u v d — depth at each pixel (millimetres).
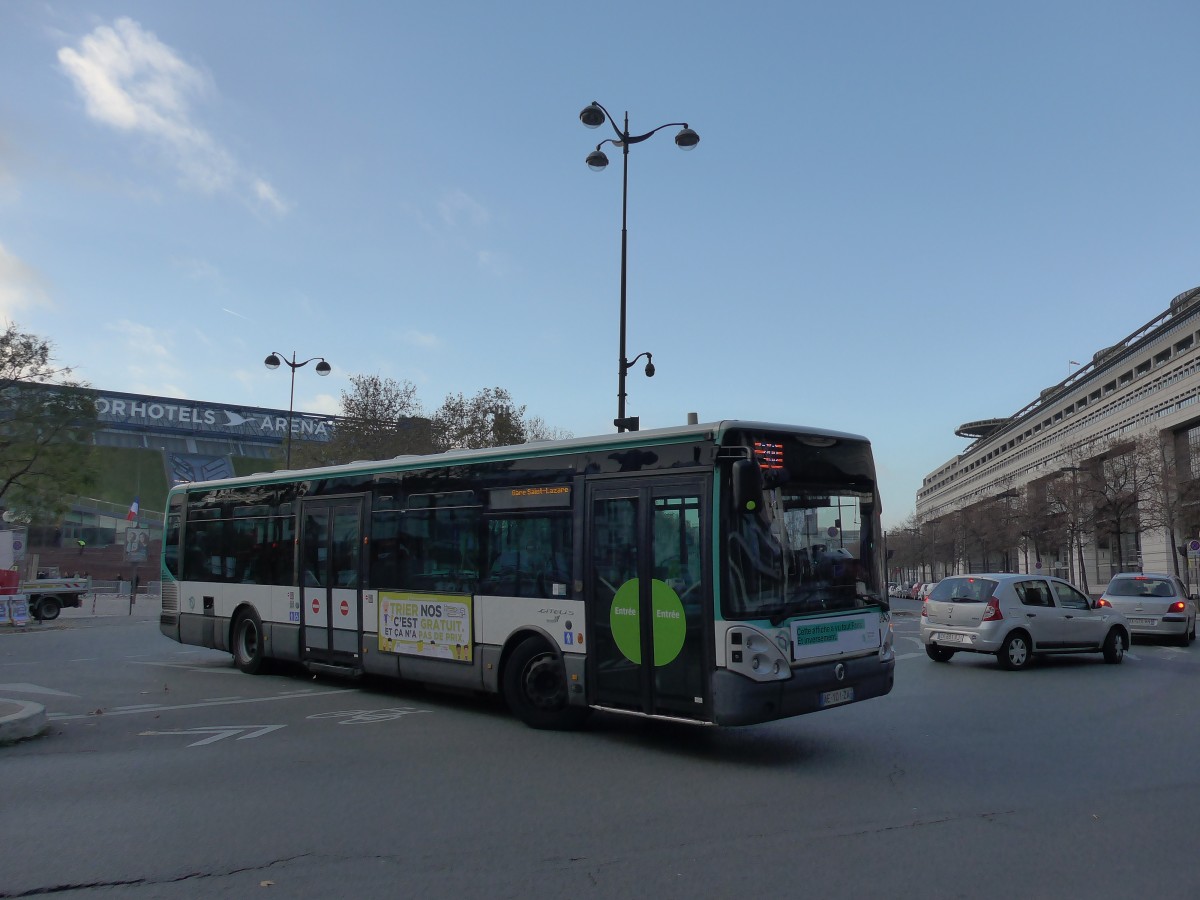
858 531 9297
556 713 9734
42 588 31984
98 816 6523
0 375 35344
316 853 5703
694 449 8633
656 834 6082
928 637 16797
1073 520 58938
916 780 7613
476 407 47188
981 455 139000
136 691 12859
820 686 8508
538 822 6359
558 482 9867
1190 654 19234
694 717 8312
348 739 9336
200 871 5387
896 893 5012
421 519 11562
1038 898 4945
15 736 9188
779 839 5965
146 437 102625
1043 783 7504
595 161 19844
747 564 8242
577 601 9484
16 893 5051
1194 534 56812
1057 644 16312
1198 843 5895
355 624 12391
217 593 15242
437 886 5125
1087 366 93562
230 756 8523
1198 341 67250
